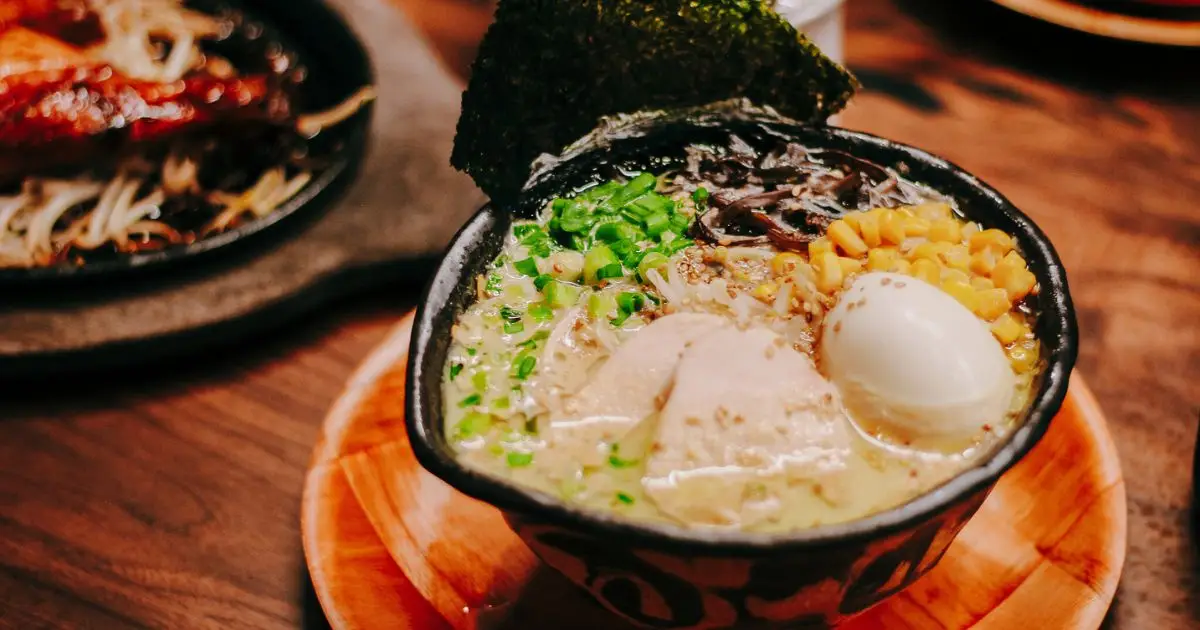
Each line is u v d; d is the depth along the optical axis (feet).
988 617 1.37
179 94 2.01
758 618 1.28
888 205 1.47
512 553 1.45
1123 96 2.06
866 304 1.32
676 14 1.50
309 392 1.70
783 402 1.30
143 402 1.69
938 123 2.00
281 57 2.31
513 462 1.30
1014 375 1.32
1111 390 1.63
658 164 1.56
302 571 1.51
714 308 1.41
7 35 2.10
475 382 1.36
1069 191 1.88
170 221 1.91
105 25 2.33
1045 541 1.42
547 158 1.51
